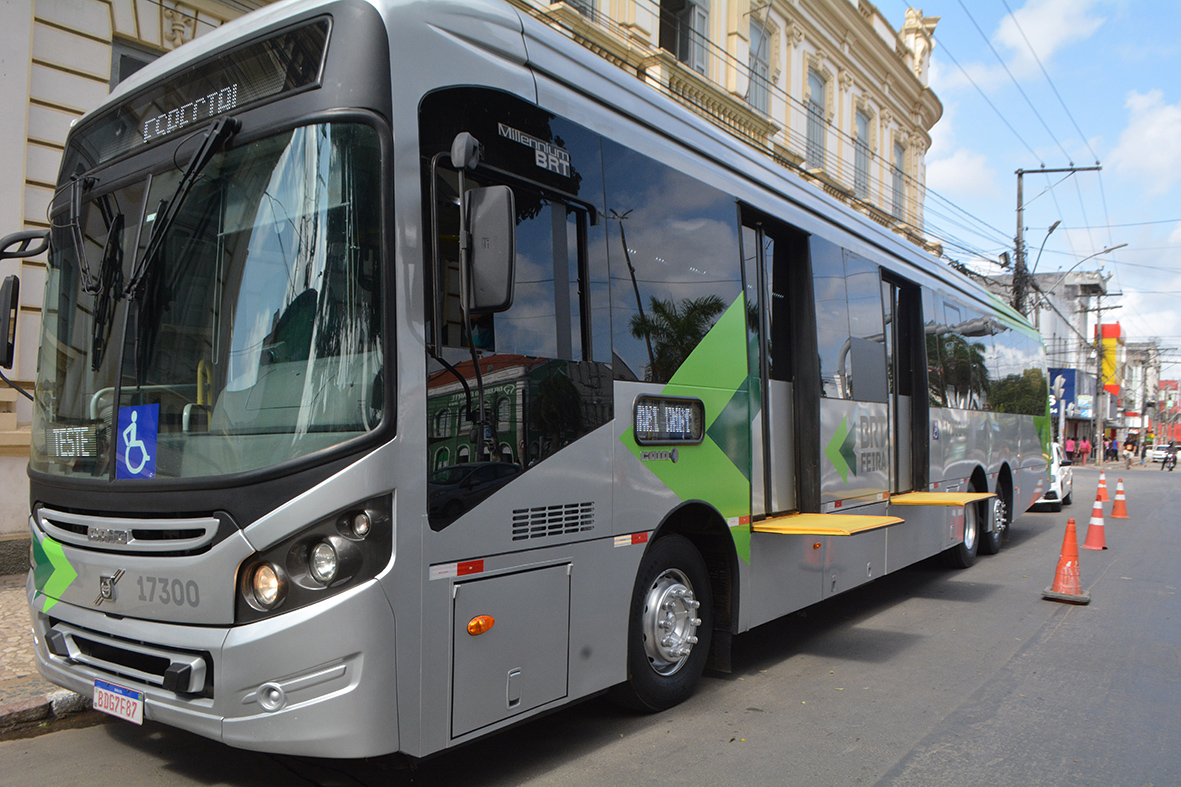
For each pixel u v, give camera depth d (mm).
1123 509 17062
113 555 3496
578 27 13773
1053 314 54094
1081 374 52781
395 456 3098
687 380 4855
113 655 3562
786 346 6336
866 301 7461
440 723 3248
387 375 3105
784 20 20516
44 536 3918
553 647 3814
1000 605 8148
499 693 3518
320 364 3160
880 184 26031
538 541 3734
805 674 5758
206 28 9195
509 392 3637
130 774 3846
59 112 8125
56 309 4172
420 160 3336
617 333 4324
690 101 16094
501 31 3881
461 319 3465
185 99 3732
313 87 3299
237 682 3066
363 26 3281
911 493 8328
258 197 3379
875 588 9039
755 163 5980
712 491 5035
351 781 3822
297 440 3119
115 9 8500
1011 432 12305
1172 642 6703
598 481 4105
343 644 2982
